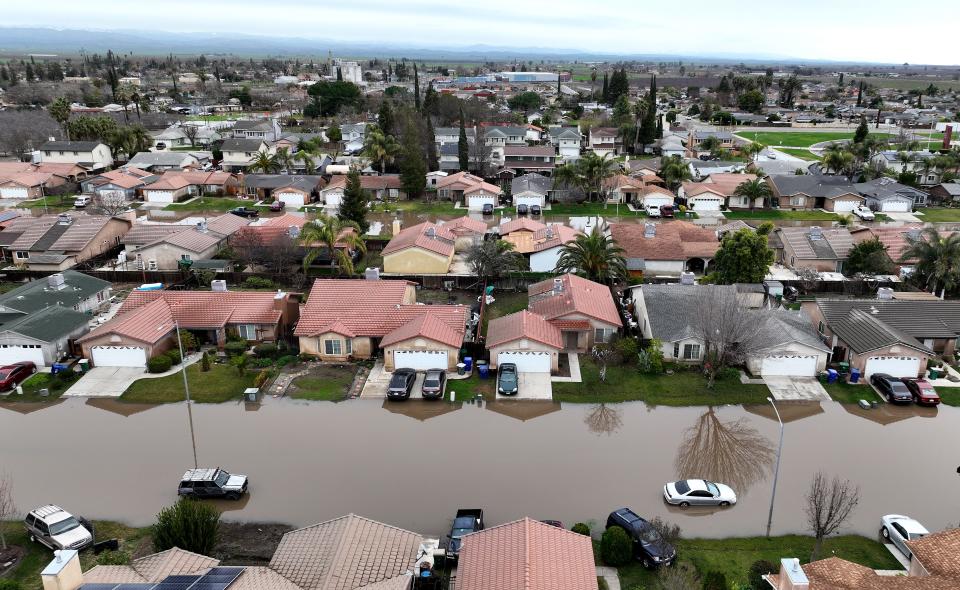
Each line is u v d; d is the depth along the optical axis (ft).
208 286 223.92
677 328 168.86
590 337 175.22
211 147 494.18
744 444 134.82
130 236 252.42
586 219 320.09
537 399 152.46
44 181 370.94
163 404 150.51
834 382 159.02
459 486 120.16
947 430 139.74
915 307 176.65
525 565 80.79
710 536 107.45
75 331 174.60
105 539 106.01
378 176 384.06
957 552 88.94
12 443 134.41
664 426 142.00
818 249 238.89
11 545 104.63
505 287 222.28
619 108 599.98
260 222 278.26
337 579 82.58
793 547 104.63
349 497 117.08
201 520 98.94
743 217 330.95
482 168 420.77
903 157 408.67
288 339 183.11
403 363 163.94
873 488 119.65
